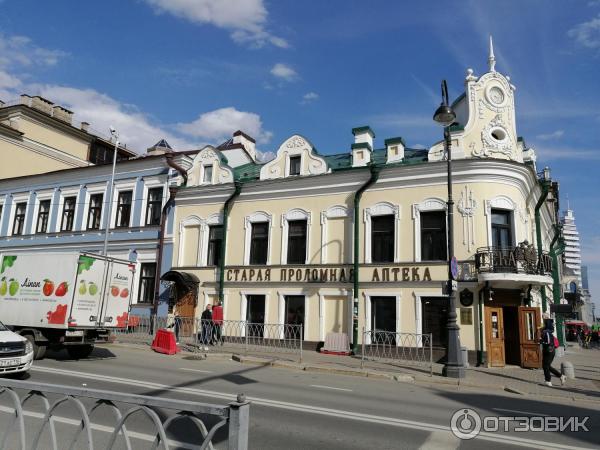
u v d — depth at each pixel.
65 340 13.91
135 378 10.99
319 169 21.28
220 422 3.33
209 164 24.22
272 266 21.41
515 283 17.45
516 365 17.88
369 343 18.69
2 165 32.41
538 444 6.76
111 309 15.24
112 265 15.41
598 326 58.44
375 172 19.69
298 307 20.70
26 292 14.71
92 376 11.05
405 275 18.61
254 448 6.03
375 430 7.11
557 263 32.19
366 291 19.25
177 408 3.50
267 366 15.23
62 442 5.80
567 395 11.80
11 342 10.05
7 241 30.98
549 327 13.61
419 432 7.11
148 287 25.08
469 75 19.61
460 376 13.71
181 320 20.47
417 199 19.08
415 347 17.80
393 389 11.63
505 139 19.25
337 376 13.83
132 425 6.70
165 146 34.12
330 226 20.72
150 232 25.41
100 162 40.25
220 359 16.61
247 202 22.86
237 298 21.97
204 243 23.47
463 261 17.83
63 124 36.56
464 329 17.39
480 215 17.97
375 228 19.91
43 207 30.52
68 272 14.24
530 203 21.23
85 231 27.80
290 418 7.65
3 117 35.06
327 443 6.34
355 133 22.34
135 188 26.56
